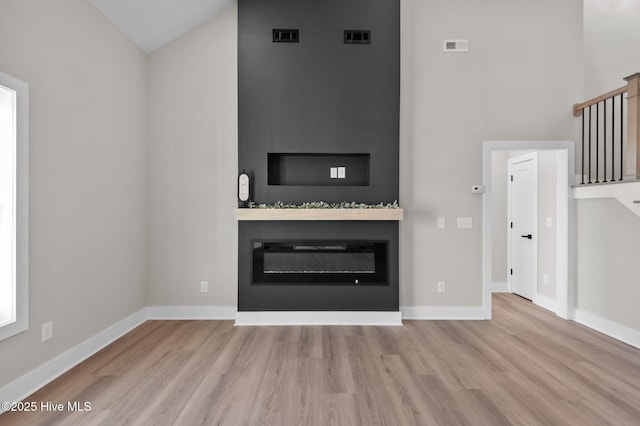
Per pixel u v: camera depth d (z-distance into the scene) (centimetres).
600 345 322
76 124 284
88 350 297
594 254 370
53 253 259
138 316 380
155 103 398
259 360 289
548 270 444
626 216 332
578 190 390
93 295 306
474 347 318
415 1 401
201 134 398
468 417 210
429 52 402
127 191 360
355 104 393
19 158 224
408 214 402
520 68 404
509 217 531
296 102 391
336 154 398
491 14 404
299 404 223
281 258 391
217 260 399
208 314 400
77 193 285
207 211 399
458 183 403
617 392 239
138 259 382
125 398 230
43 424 201
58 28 263
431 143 403
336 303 388
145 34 369
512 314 420
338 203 392
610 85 419
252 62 389
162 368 274
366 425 202
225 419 207
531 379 257
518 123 404
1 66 215
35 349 242
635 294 323
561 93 405
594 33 419
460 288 402
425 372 268
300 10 391
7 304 223
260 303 387
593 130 407
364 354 302
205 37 398
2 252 222
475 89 403
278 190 391
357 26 392
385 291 390
